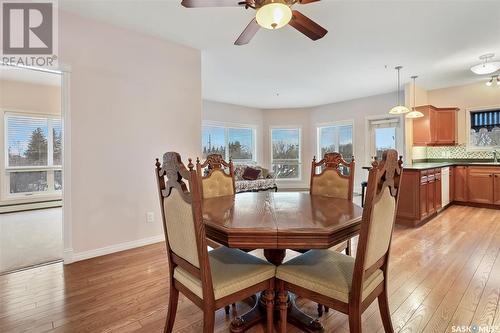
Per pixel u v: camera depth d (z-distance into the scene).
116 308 1.90
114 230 2.99
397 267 2.53
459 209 5.01
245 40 2.34
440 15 2.81
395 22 2.95
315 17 2.83
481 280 2.26
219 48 3.61
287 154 8.26
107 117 2.92
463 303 1.92
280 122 8.20
